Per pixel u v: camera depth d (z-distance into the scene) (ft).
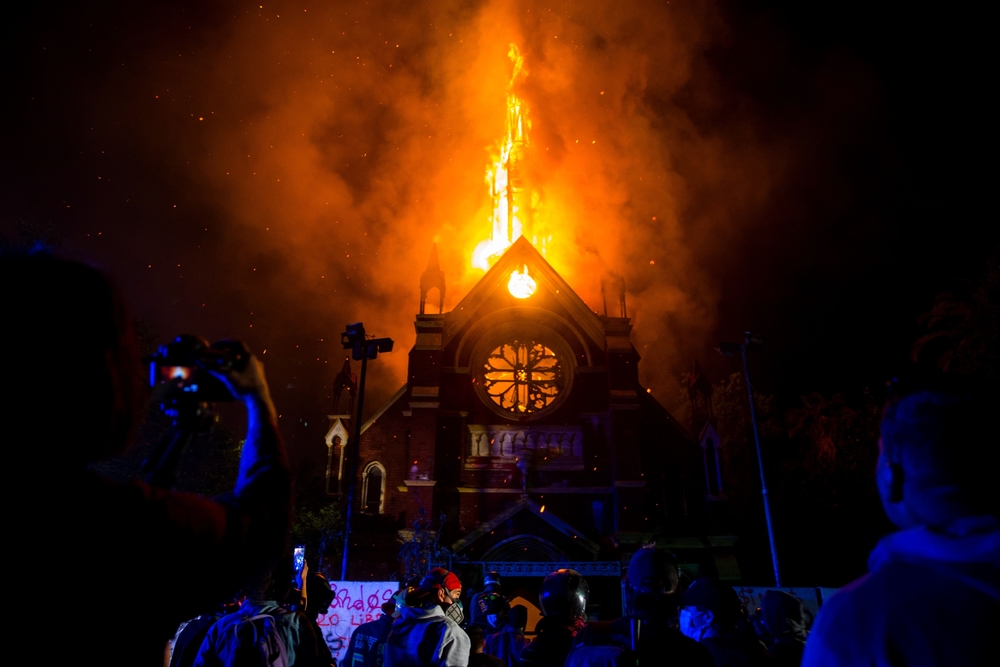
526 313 104.47
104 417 5.56
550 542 89.45
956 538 5.79
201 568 5.56
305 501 93.91
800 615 19.31
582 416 98.84
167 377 6.56
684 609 17.25
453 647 18.88
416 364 100.37
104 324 5.74
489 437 97.60
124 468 51.93
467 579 86.99
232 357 6.75
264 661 14.88
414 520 89.86
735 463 137.49
